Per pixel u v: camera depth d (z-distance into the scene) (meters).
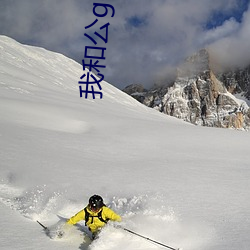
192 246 5.40
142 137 22.25
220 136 24.28
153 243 5.43
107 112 42.50
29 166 11.39
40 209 7.19
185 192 9.02
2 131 18.16
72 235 5.83
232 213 7.17
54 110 30.98
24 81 58.78
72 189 8.96
